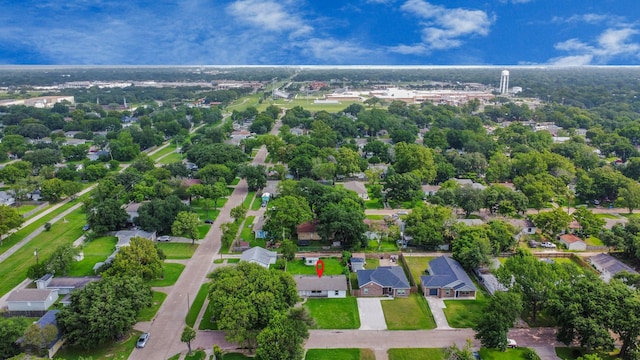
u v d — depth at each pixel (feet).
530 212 489.67
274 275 282.77
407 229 396.37
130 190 505.25
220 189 501.15
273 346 224.94
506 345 251.80
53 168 593.01
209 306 291.38
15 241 407.23
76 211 488.44
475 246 348.38
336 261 373.20
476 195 462.60
